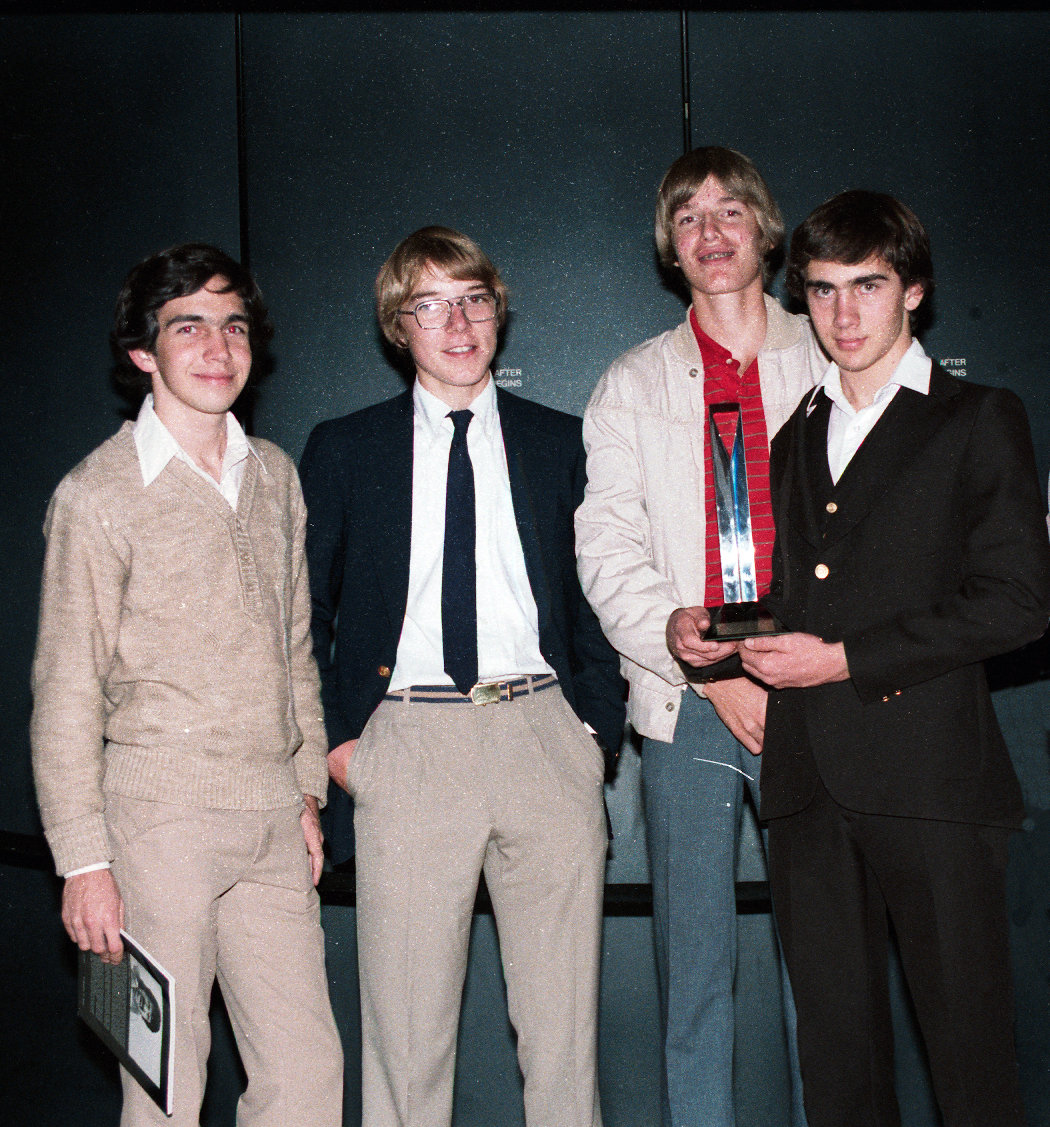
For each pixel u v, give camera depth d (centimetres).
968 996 171
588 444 217
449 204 259
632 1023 266
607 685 213
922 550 175
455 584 203
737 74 257
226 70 258
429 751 200
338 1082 185
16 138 259
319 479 213
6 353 261
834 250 179
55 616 173
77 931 170
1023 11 258
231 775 176
